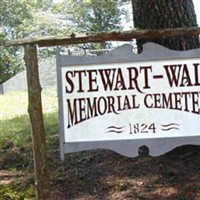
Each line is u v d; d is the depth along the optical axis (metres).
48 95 13.98
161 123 2.64
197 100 2.62
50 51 24.14
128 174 3.94
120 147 2.65
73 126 2.67
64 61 2.65
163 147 2.64
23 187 3.99
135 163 4.10
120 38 2.76
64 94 2.66
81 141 2.66
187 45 4.21
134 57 2.63
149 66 2.64
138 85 2.64
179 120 2.63
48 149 4.93
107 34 2.73
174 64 2.63
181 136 2.63
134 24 4.50
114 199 3.60
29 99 2.76
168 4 4.25
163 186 3.70
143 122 2.65
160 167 3.95
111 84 2.65
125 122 2.65
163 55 2.62
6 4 31.62
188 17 4.30
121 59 2.64
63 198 3.68
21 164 4.68
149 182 3.77
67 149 2.67
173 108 2.63
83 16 28.39
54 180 3.97
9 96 14.40
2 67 28.34
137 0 4.41
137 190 3.69
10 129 6.97
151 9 4.30
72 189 3.82
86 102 2.66
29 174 4.32
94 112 2.66
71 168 4.24
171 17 4.25
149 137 2.64
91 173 4.06
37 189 2.79
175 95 2.63
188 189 3.63
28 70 2.74
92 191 3.76
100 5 27.83
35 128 2.76
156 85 2.64
